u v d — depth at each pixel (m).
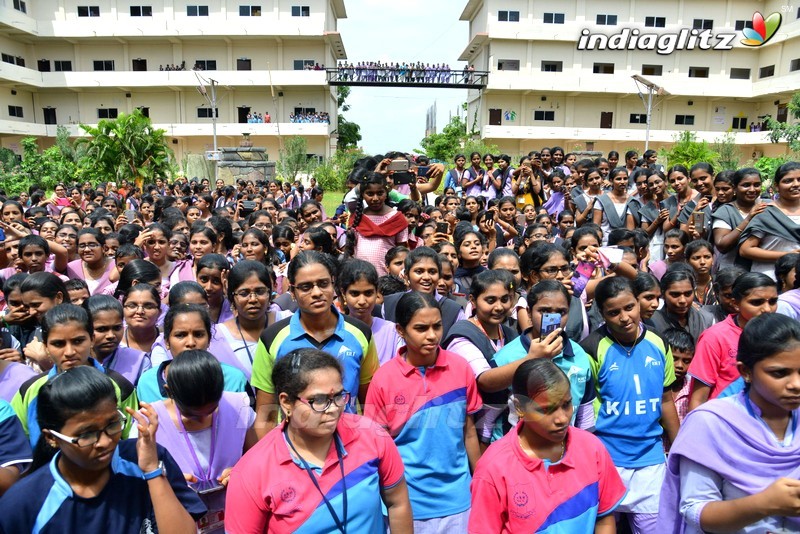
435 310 2.90
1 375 3.15
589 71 37.25
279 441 2.19
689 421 2.24
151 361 3.50
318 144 38.00
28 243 4.98
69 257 6.10
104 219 7.12
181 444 2.59
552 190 10.26
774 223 4.78
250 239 5.20
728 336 3.37
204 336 3.21
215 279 4.30
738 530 2.07
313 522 2.07
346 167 33.59
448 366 3.00
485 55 37.91
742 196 5.29
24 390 2.86
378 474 2.27
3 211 6.89
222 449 2.64
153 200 11.30
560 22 36.78
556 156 11.60
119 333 3.41
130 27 35.41
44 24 35.28
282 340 3.12
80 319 2.94
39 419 1.96
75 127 37.00
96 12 35.91
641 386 3.20
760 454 2.09
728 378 3.34
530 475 2.30
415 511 2.88
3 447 2.42
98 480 2.03
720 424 2.16
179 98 37.59
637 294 3.74
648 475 3.18
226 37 36.12
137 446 2.05
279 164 33.16
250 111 37.84
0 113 35.25
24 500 1.96
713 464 2.13
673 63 37.44
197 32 35.44
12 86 36.00
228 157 23.39
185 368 2.46
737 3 37.16
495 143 38.69
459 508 2.90
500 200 7.46
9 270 5.59
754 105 38.88
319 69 36.44
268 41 36.97
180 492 2.16
